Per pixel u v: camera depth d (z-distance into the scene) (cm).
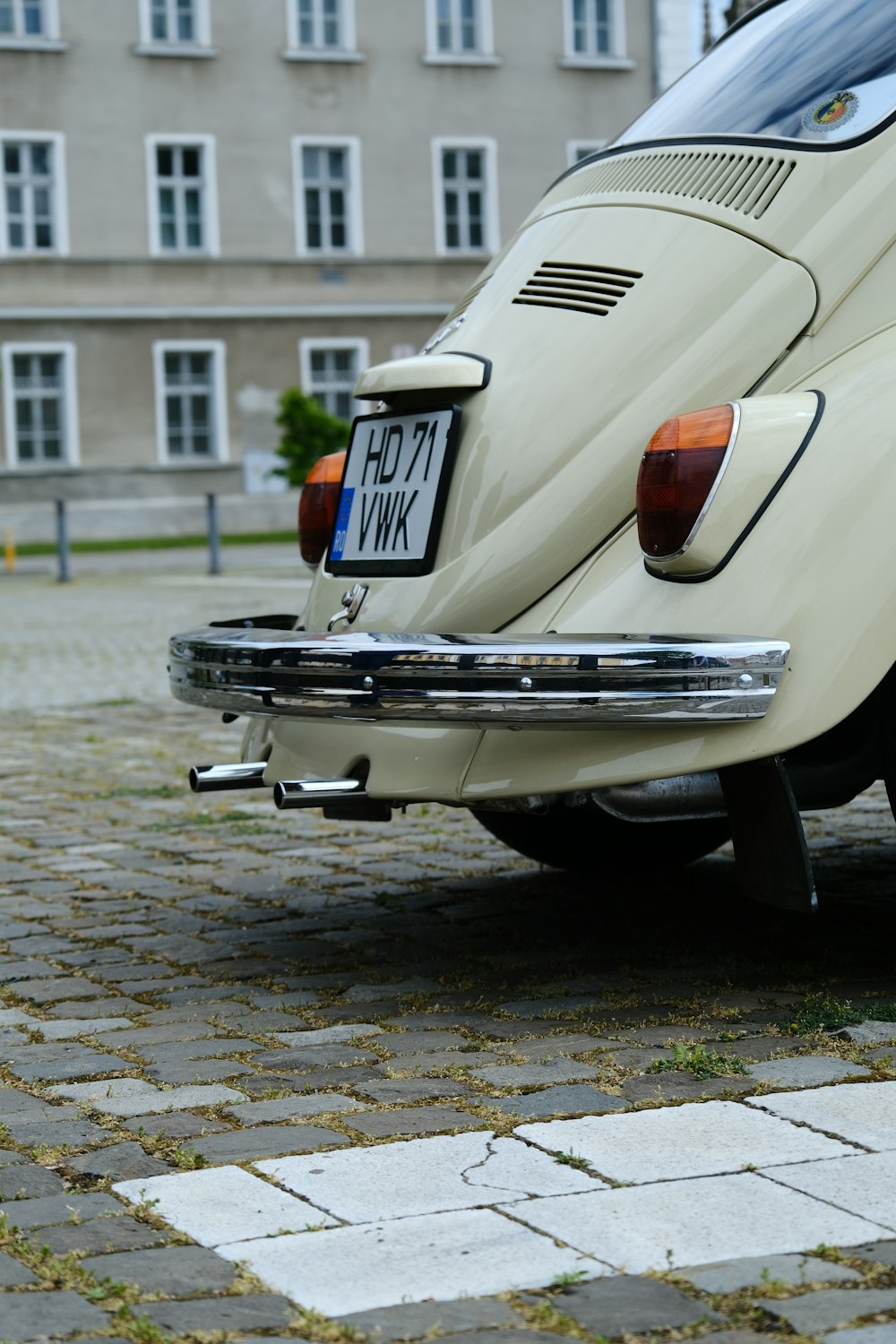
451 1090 304
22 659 1296
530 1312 214
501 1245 233
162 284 3381
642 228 374
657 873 504
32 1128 293
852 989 364
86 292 3331
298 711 339
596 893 483
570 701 316
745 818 337
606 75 3647
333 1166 265
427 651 322
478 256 3588
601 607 342
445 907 473
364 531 396
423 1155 268
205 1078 321
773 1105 284
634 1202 245
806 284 350
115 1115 299
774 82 386
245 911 478
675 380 354
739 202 366
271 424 3478
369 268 3522
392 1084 309
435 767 357
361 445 404
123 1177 267
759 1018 344
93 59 3297
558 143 3631
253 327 3453
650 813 347
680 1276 222
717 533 323
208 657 357
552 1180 255
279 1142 279
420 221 3550
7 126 3250
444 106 3547
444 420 375
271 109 3425
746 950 407
